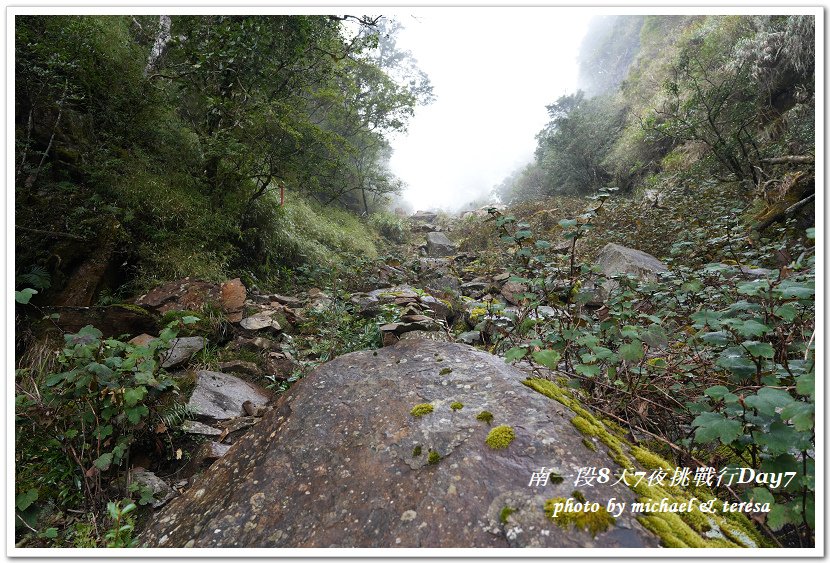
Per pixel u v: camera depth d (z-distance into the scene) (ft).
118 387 7.29
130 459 7.91
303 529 4.87
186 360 10.77
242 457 6.32
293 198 29.71
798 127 23.29
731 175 24.02
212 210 17.79
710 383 6.73
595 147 50.16
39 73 13.12
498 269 24.82
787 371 5.41
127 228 14.07
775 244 12.74
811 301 5.98
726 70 28.91
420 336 10.14
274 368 11.64
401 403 6.20
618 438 5.54
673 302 10.17
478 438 5.18
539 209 41.27
